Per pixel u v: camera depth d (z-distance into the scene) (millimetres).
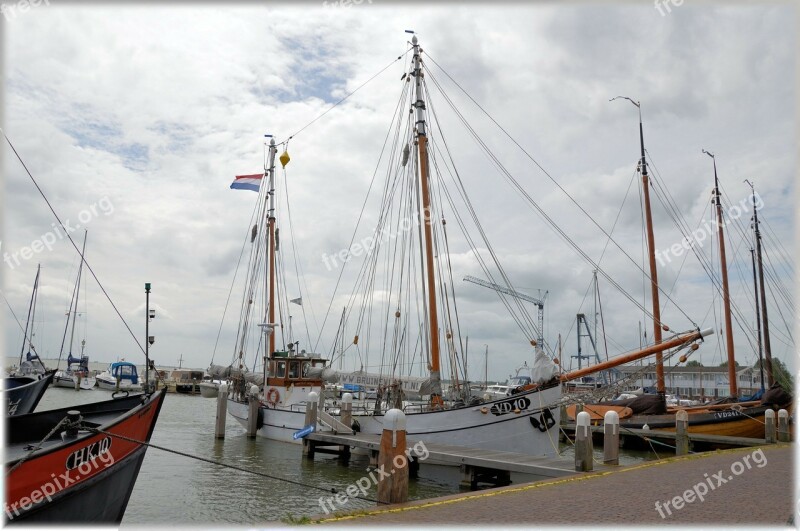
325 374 39188
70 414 11859
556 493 14305
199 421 51406
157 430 43031
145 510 19000
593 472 18172
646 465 19922
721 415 37406
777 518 11609
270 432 37594
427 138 32719
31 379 28312
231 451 32719
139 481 23422
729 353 46344
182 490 21953
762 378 50000
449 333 31484
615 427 20266
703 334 24391
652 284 42344
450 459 22641
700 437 34562
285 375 38812
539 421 25047
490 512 12008
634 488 15102
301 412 35375
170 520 17797
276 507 19594
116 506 13742
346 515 11602
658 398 40844
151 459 28922
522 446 25203
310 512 18922
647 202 44094
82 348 98500
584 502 13141
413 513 11883
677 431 27906
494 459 21516
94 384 90812
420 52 33000
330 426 31203
